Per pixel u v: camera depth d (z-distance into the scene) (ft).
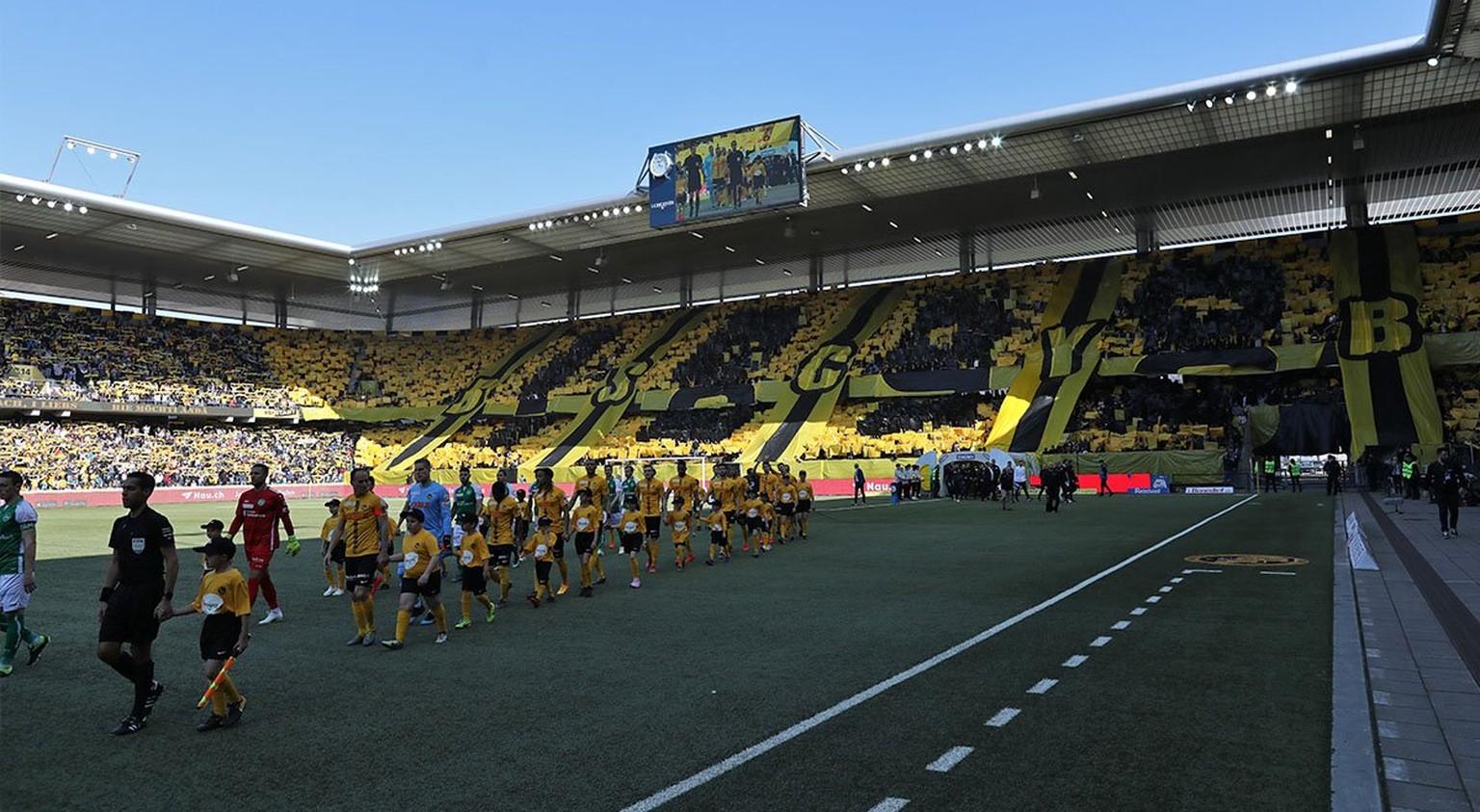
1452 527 56.65
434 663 28.58
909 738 19.58
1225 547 55.52
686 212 126.82
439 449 184.65
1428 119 104.63
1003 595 39.37
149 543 21.93
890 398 158.81
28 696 25.00
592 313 224.74
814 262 175.22
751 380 172.14
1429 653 26.18
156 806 16.53
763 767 17.94
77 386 169.99
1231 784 16.44
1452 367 122.83
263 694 24.90
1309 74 91.81
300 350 210.79
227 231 143.84
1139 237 156.35
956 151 113.19
